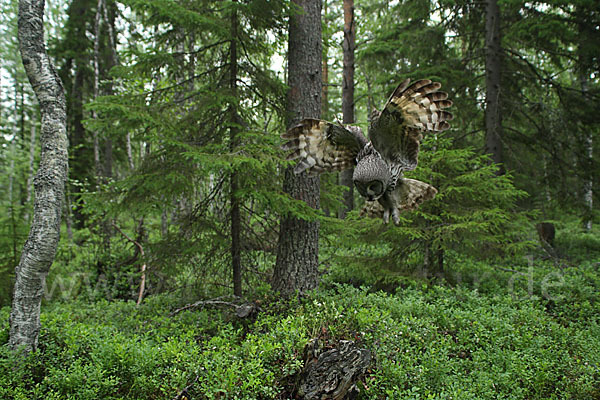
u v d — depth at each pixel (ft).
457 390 13.34
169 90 22.79
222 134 22.72
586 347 17.70
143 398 13.94
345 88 41.50
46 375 15.14
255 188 21.31
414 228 25.36
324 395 13.79
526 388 14.90
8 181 60.18
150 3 18.76
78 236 38.55
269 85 23.85
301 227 23.94
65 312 23.07
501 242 27.22
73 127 52.21
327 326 17.72
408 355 16.22
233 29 22.89
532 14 35.58
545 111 38.81
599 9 33.63
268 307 21.98
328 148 10.21
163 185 20.56
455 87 38.06
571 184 40.11
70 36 49.90
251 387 13.23
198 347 16.21
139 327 20.34
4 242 28.19
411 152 9.82
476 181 25.86
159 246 24.04
